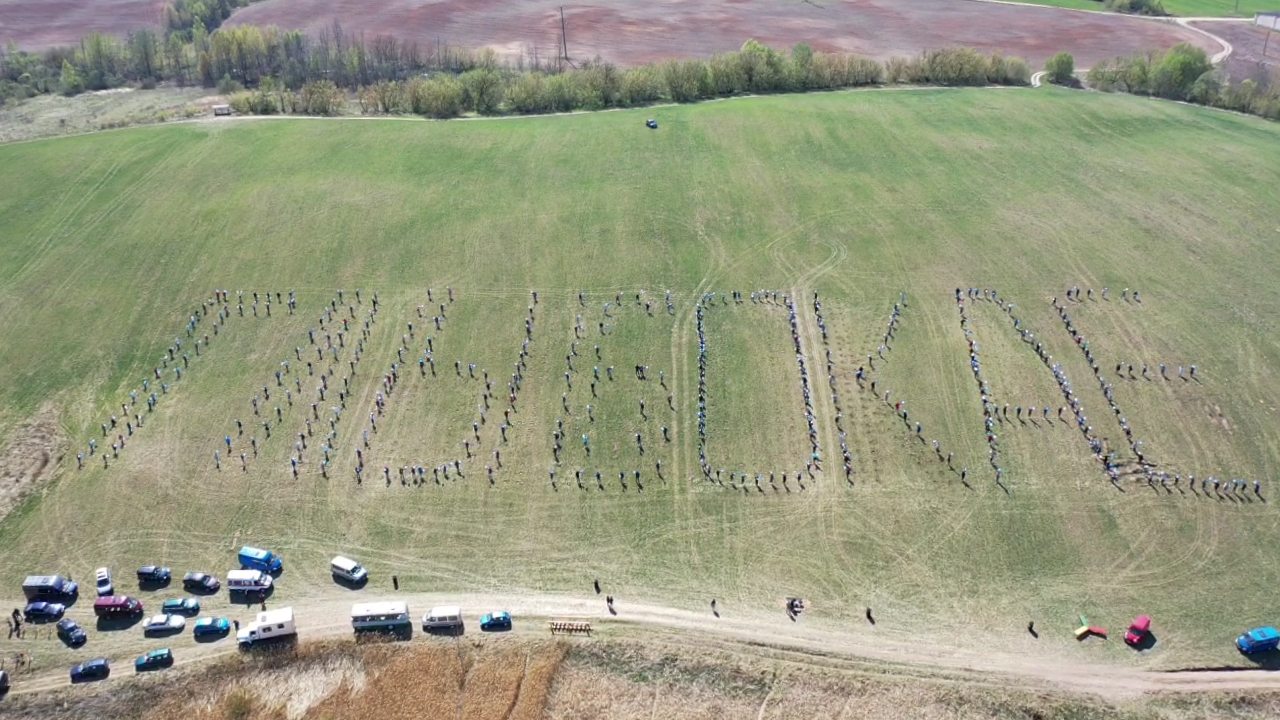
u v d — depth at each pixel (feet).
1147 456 384.68
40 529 364.79
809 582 336.90
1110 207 562.25
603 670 303.07
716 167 616.39
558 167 619.67
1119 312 469.57
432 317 479.00
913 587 333.83
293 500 376.27
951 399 417.28
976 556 345.10
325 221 560.20
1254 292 481.87
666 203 574.15
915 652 309.01
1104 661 305.53
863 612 324.39
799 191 586.86
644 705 291.79
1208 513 359.46
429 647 311.27
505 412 418.51
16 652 314.76
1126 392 418.10
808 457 390.83
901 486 375.66
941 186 590.96
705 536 357.00
